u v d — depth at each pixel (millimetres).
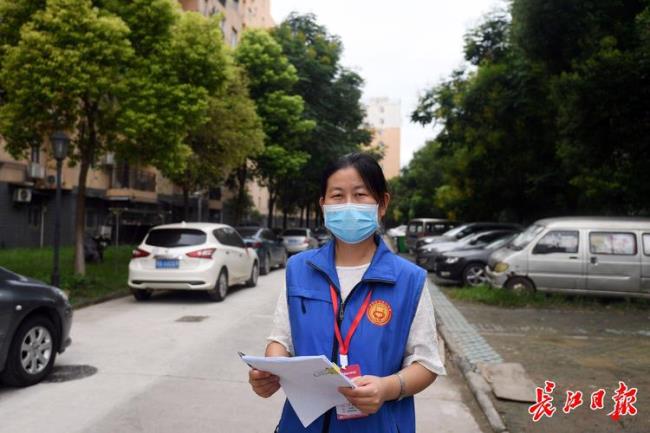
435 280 14430
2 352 4551
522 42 12688
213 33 12508
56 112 10844
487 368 5453
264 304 10000
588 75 9008
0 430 3879
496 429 3961
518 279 10250
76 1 9789
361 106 28469
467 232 16781
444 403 4691
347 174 1916
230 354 6211
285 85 23219
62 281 10664
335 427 1670
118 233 24484
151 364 5715
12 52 9969
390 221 71938
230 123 18047
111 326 7770
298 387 1618
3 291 4633
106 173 25047
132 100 10844
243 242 12219
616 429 3945
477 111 16391
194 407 4406
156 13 11172
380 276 1734
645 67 8406
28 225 20328
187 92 11953
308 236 23797
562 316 8719
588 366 5633
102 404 4441
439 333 7652
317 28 27828
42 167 20031
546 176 14617
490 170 17562
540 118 14688
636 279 9758
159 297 10805
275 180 29062
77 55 9727
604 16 11086
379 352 1659
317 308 1745
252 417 4195
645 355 6129
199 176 19172
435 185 36969
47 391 4762
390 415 1693
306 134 24188
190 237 10141
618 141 9430
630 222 10062
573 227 10180
